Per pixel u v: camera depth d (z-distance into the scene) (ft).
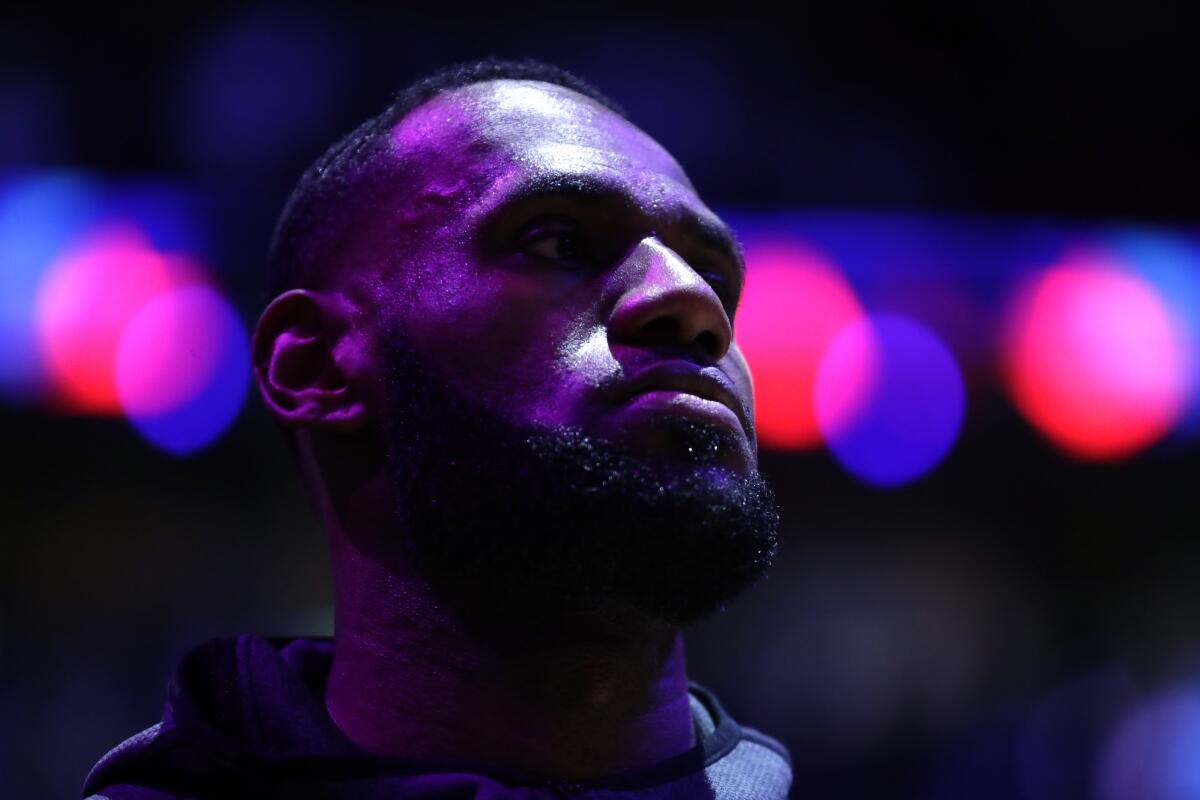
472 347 17.16
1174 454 75.77
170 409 62.59
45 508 71.36
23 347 61.31
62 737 69.05
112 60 68.18
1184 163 82.02
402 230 18.38
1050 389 71.72
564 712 17.22
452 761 17.04
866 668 80.18
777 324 68.54
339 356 18.62
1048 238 77.05
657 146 19.70
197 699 18.07
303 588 74.64
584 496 16.03
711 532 16.07
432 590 17.52
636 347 16.88
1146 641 82.64
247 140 67.97
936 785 77.25
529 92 19.40
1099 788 75.46
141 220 64.18
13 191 64.49
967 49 80.12
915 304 71.77
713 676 78.33
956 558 82.38
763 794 18.34
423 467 17.24
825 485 80.33
